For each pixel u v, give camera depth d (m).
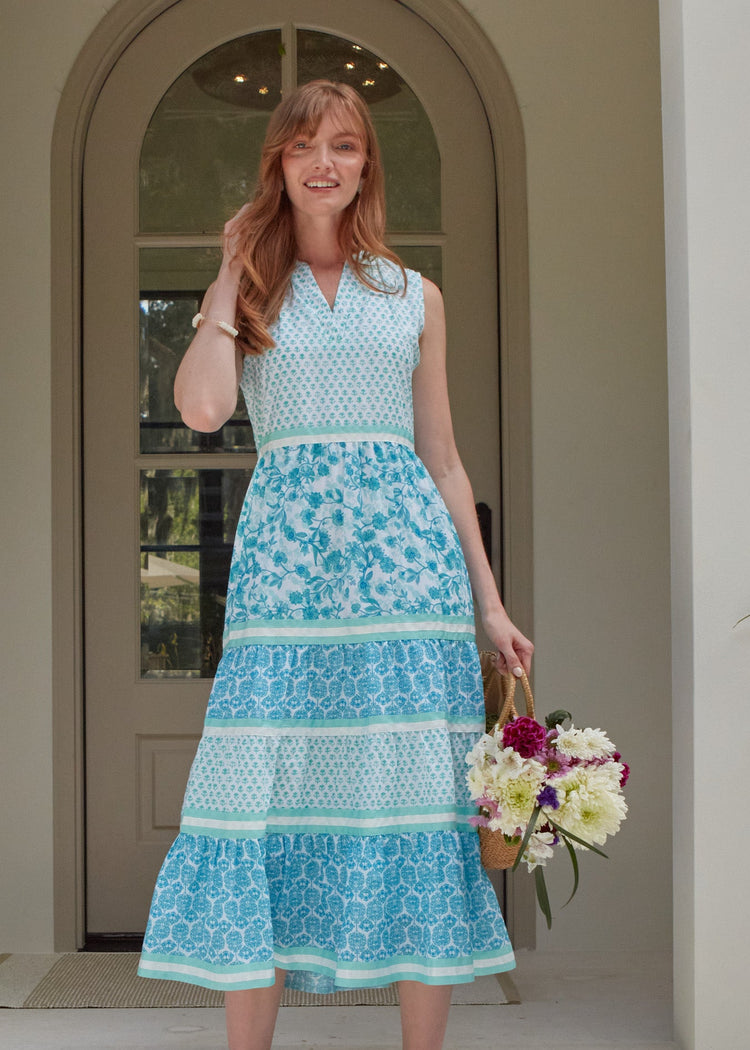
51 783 3.13
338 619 1.81
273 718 1.78
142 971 1.78
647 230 3.21
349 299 1.90
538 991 2.72
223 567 3.24
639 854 3.12
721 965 2.15
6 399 3.17
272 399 1.89
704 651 2.17
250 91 3.27
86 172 3.23
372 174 1.94
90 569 3.21
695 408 2.20
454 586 1.88
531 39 3.23
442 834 1.80
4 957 3.03
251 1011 1.80
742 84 2.22
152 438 3.25
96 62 3.21
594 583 3.18
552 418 3.19
